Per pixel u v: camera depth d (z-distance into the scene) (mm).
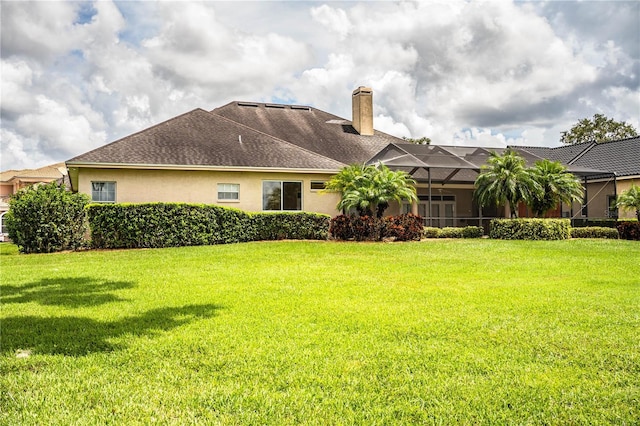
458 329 5457
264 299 7258
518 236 19203
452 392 3715
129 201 17844
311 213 18391
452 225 26125
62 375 4086
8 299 7469
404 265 11352
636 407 3453
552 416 3328
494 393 3689
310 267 10992
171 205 16219
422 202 25859
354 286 8414
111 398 3619
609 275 9781
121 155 17656
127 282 8984
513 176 19688
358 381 3936
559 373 4090
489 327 5535
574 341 4965
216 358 4512
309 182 20391
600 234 20625
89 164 16828
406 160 20859
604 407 3459
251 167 18984
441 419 3277
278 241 17344
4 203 33844
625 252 14242
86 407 3473
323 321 5875
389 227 17750
